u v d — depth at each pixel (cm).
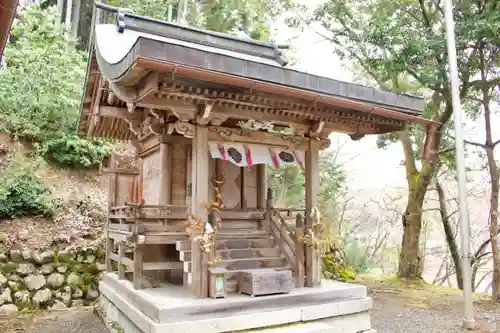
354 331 613
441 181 1675
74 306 863
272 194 736
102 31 685
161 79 471
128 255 758
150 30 763
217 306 510
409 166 1259
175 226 616
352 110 630
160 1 1504
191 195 588
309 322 566
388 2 1159
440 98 1112
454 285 1852
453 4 988
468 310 702
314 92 579
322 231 726
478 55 1024
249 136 634
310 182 670
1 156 1077
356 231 1789
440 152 1151
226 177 736
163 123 664
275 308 552
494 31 862
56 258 884
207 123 589
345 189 1767
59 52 1188
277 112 619
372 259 1659
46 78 1146
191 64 480
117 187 830
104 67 577
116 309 667
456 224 1564
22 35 1223
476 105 1222
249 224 733
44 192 1045
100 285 795
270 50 912
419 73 1068
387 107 656
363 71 1366
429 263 2002
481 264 1382
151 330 470
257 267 635
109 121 823
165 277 700
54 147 1182
